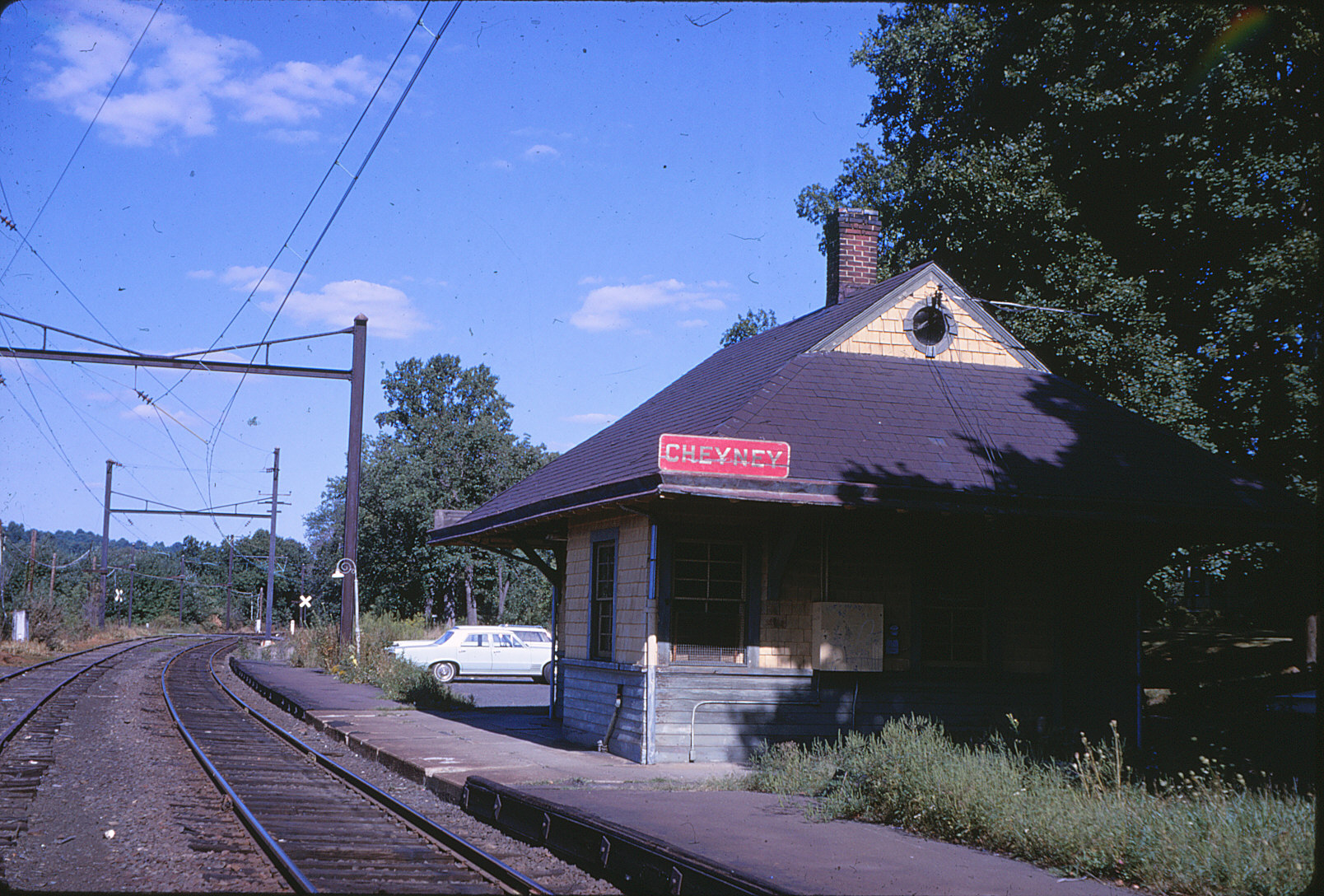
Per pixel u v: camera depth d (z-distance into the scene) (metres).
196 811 9.95
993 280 24.81
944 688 14.00
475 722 18.11
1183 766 12.29
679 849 7.25
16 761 12.73
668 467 11.88
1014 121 26.34
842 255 19.62
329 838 8.91
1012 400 15.70
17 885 7.05
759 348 19.42
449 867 7.99
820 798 9.87
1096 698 14.52
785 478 12.20
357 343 29.39
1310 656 20.22
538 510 15.09
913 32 28.27
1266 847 6.79
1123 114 22.53
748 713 13.32
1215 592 33.66
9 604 43.97
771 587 13.45
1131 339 21.66
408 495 69.69
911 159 28.77
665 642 13.20
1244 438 21.56
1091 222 24.28
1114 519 13.28
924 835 8.43
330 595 89.62
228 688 26.41
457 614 80.38
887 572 14.00
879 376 15.54
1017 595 14.53
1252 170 20.92
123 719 18.23
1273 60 20.92
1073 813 7.79
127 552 105.69
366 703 21.62
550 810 9.02
